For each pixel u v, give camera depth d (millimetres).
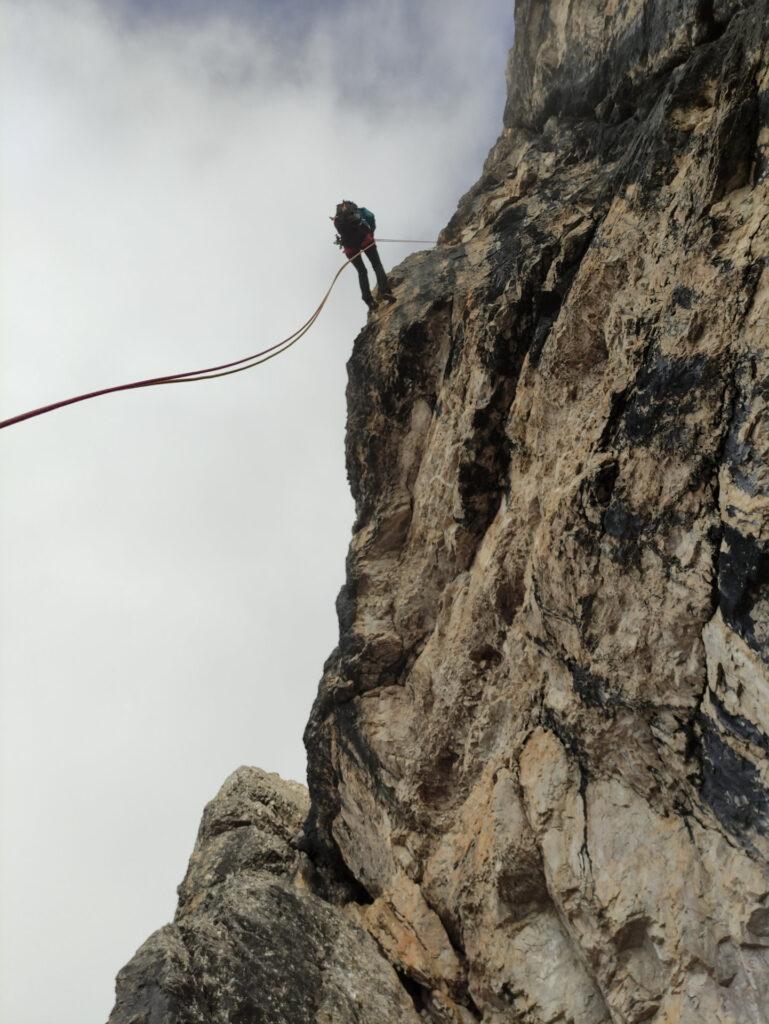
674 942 7277
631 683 7820
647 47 11523
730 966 6848
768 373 6625
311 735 13867
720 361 7141
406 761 11836
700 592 7168
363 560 13883
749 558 6582
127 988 8812
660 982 7484
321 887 13102
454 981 9703
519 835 9016
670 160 8875
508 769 9570
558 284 10352
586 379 9555
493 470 11219
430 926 10219
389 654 12945
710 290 7406
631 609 7867
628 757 8109
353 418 14602
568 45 14352
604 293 9305
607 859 8070
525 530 10000
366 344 14375
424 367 13453
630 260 8992
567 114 14562
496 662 10727
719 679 7000
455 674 11016
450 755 11016
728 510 6820
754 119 7617
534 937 8953
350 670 13117
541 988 8648
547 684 9312
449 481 11891
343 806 13242
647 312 8336
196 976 8961
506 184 15914
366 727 12594
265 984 9039
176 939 9477
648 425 7852
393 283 15281
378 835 12156
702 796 7324
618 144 12219
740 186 7781
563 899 8297
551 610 8852
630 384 8258
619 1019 7648
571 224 10773
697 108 8898
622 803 8203
